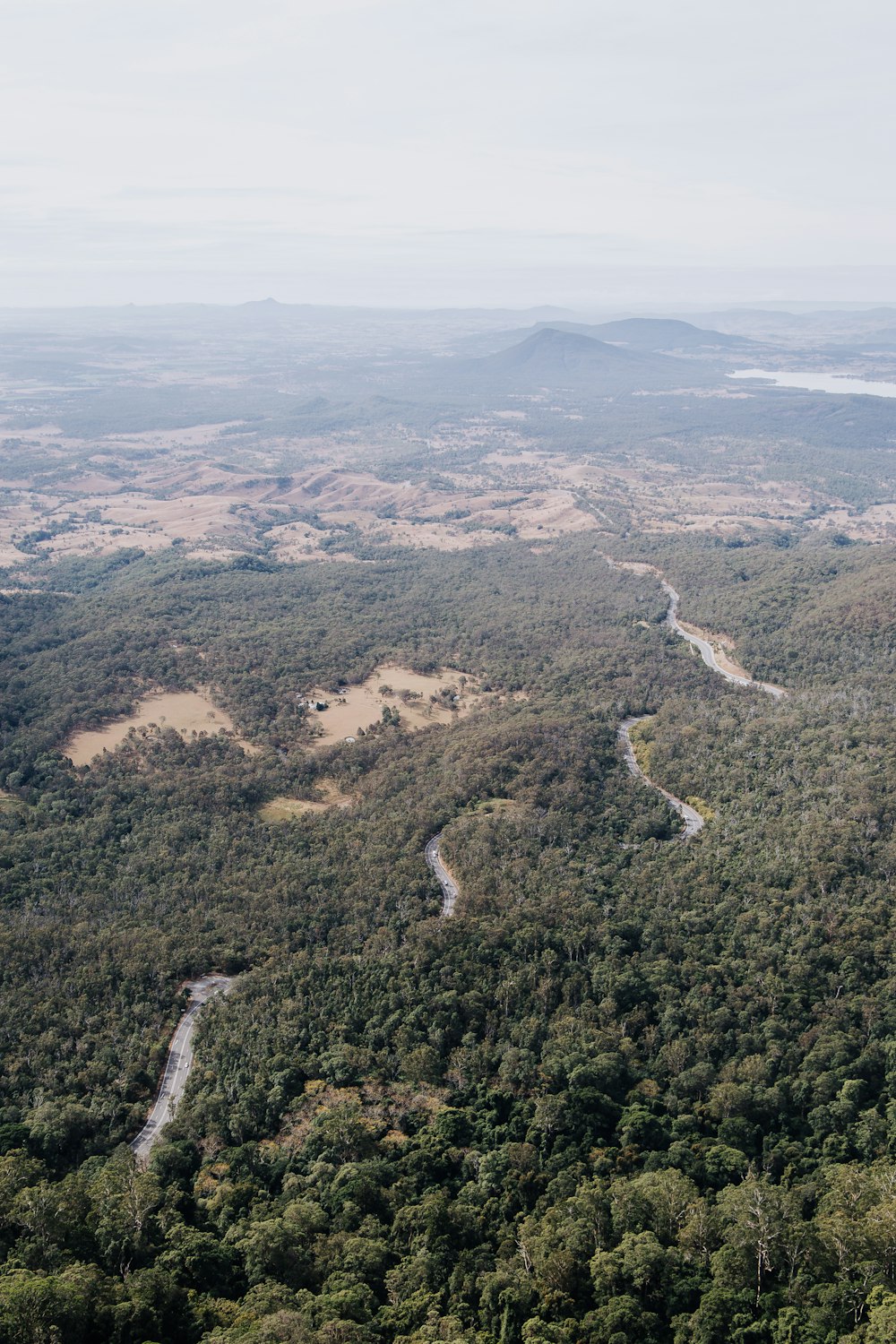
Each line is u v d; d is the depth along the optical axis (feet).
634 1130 390.42
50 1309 289.74
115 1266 333.42
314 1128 398.83
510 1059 431.02
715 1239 326.44
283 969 500.74
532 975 481.05
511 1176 371.35
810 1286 303.27
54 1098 421.18
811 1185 351.87
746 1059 425.69
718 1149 376.89
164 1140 401.90
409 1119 409.08
